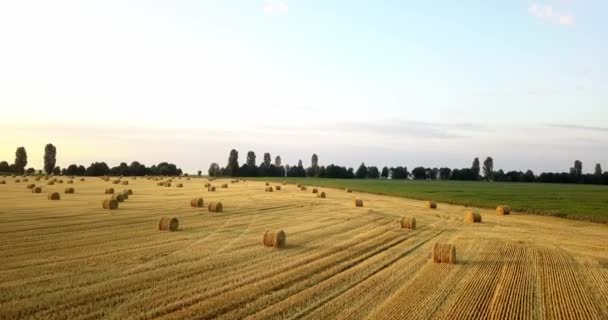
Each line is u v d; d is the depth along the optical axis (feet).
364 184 354.13
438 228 98.99
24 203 120.98
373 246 71.77
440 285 49.60
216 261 57.21
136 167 491.72
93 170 454.81
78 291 43.06
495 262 63.00
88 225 83.76
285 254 63.00
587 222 122.42
